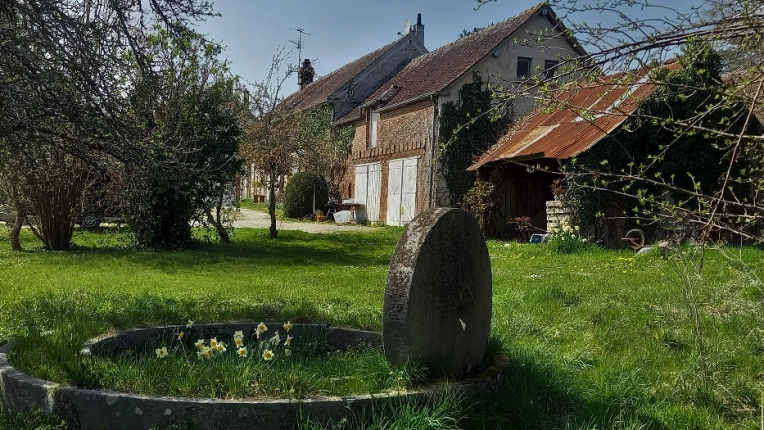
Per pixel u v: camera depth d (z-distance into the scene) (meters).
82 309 6.71
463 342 4.54
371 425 3.64
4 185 14.34
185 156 12.42
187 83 15.15
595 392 4.71
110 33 7.57
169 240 16.44
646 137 16.67
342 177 33.03
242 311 6.39
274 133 19.52
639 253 13.54
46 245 15.52
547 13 23.91
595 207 16.42
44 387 3.74
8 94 6.14
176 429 3.47
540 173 22.16
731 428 4.26
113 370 3.95
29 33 6.40
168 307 6.73
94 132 6.90
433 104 24.23
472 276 4.64
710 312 7.15
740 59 4.59
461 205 23.05
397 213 27.12
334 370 4.43
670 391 4.86
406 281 4.19
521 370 4.73
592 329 6.76
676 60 4.39
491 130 24.12
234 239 18.95
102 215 18.45
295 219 30.16
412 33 35.88
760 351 5.86
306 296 8.98
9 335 5.70
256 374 3.96
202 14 8.13
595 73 4.32
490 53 23.62
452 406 3.86
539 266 13.30
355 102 35.00
